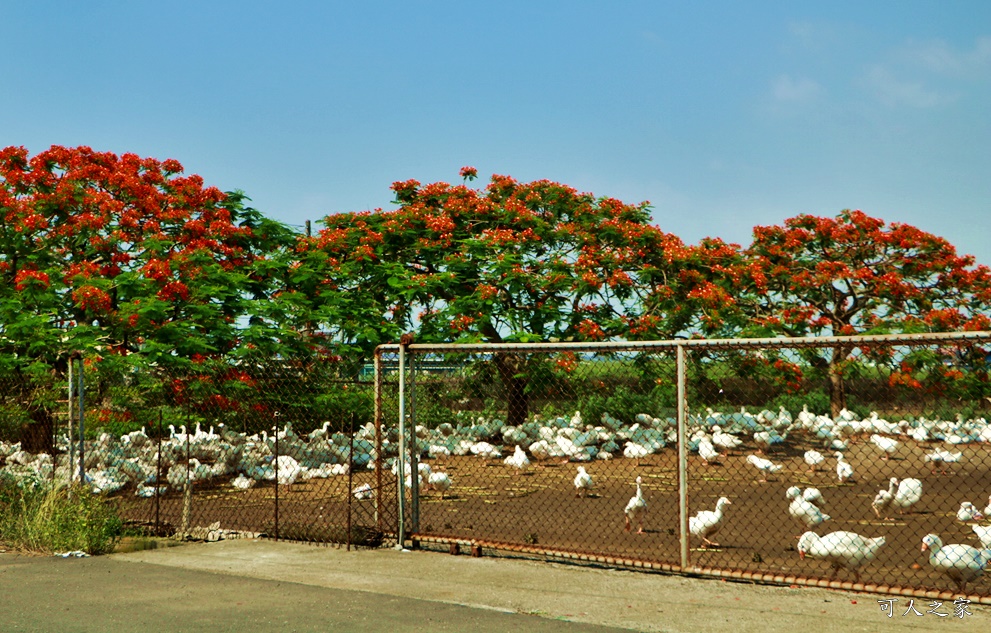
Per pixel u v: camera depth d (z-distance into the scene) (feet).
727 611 22.79
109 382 57.00
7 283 68.33
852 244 87.71
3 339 61.05
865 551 26.50
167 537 34.81
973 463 60.13
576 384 78.07
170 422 55.62
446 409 72.23
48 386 55.01
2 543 32.71
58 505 33.73
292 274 76.33
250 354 65.31
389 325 76.23
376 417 33.09
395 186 91.04
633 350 27.68
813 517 34.91
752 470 57.98
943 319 80.12
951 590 23.66
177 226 76.95
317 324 72.84
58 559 30.32
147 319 63.31
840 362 69.56
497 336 79.56
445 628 21.27
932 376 61.57
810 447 69.92
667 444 70.79
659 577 26.86
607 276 81.25
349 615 22.50
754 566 29.86
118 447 53.01
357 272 81.41
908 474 56.39
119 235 71.67
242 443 57.98
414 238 85.87
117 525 34.22
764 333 76.64
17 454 50.85
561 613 22.67
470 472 57.06
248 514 40.55
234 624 21.65
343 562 29.48
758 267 82.79
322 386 70.44
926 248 85.56
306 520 38.40
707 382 78.48
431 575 27.37
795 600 23.86
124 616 22.48
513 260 78.64
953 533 36.86
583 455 61.82
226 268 74.90
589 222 85.66
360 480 51.96
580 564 28.76
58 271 67.21
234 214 81.66
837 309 87.97
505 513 41.73
